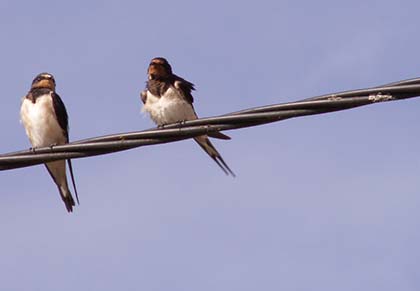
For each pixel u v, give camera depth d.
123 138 11.84
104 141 11.88
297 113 11.52
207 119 11.73
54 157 11.88
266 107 11.59
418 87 11.19
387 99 11.27
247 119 11.66
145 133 11.84
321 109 11.45
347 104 11.34
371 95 11.30
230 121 11.72
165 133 11.82
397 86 11.24
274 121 11.60
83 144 11.90
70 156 11.91
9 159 11.88
